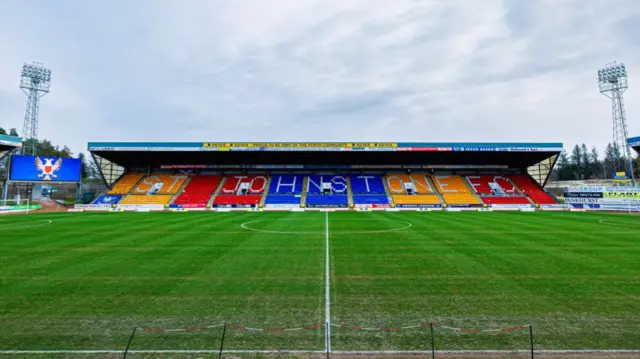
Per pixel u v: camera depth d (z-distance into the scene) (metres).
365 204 50.88
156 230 24.75
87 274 12.48
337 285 11.18
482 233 22.95
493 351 6.88
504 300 9.75
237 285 11.17
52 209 49.19
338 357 6.67
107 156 55.44
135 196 53.16
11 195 56.84
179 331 7.79
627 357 6.66
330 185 57.47
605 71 56.72
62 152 94.38
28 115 53.78
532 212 43.66
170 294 10.28
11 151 45.66
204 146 50.91
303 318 8.52
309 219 33.75
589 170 127.31
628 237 21.09
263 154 55.41
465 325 8.10
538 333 7.67
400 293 10.39
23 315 8.67
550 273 12.55
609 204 45.12
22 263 14.16
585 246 17.94
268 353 6.82
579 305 9.34
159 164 61.09
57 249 17.22
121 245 18.38
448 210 47.81
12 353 6.77
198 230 24.81
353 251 16.77
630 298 9.88
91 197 59.72
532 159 57.72
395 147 51.66
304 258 15.19
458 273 12.61
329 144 51.41
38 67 54.00
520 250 16.89
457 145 51.59
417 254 16.00
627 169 73.69
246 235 22.27
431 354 6.79
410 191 55.50
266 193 54.75
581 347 7.04
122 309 9.09
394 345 7.15
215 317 8.57
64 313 8.80
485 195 53.91
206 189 55.62
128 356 6.70
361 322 8.29
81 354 6.77
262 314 8.77
